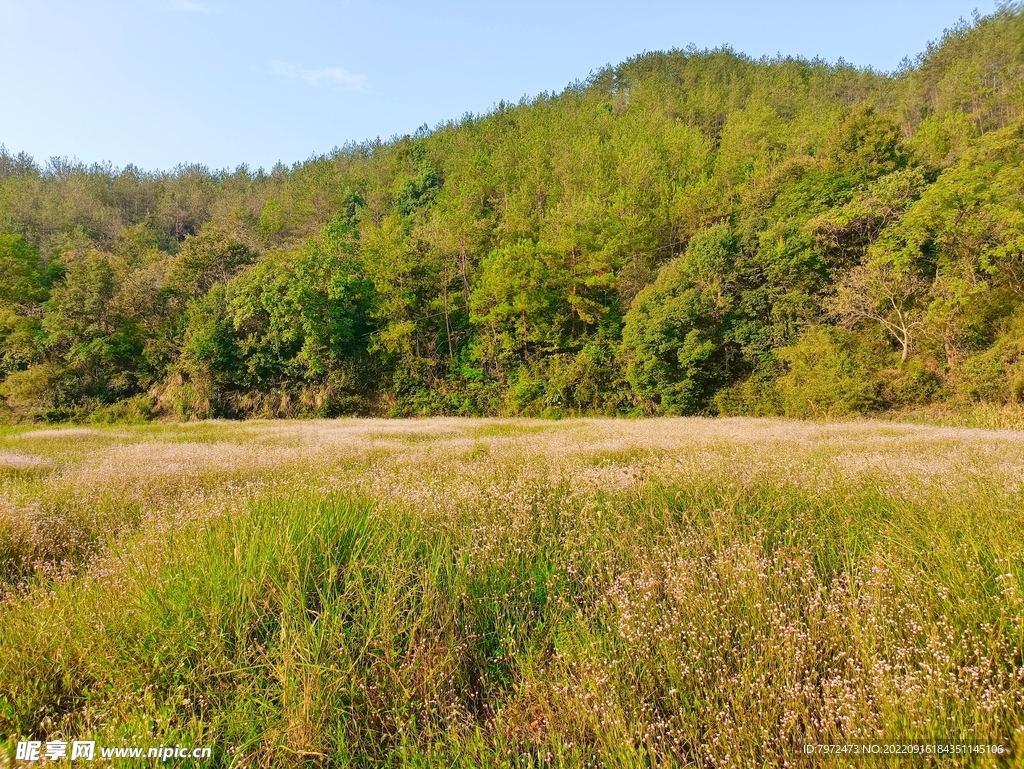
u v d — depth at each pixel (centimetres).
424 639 293
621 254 3975
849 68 9256
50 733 239
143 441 1703
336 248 4028
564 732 241
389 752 237
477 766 227
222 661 276
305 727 241
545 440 1458
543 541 435
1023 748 198
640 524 456
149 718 238
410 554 371
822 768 206
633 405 3259
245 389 3666
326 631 291
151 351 3697
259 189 8431
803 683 254
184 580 323
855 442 1159
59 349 3703
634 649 280
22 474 923
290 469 933
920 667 249
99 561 414
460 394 3609
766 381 2892
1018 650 252
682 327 2995
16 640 295
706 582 336
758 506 504
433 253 3978
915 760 203
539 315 3581
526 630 327
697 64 10469
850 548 399
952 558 333
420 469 888
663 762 212
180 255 4097
